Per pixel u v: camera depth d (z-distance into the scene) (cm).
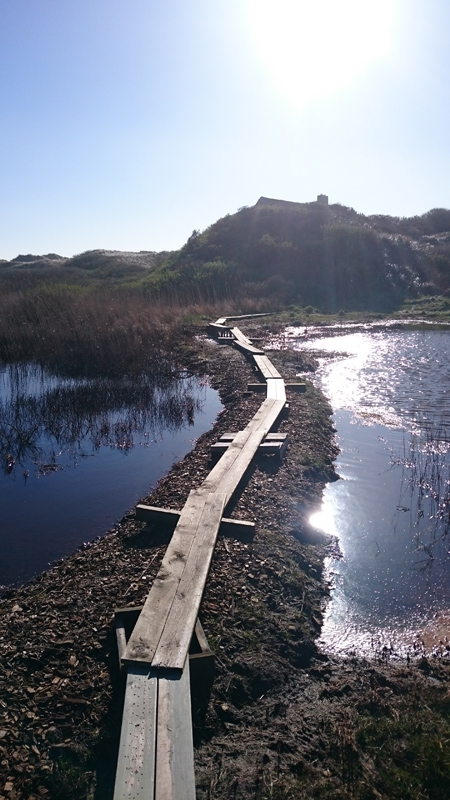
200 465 968
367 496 882
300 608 600
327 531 780
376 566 695
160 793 330
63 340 1973
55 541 759
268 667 506
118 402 1458
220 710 454
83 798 375
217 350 2009
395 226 4722
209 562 590
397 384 1591
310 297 3375
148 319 2309
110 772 392
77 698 450
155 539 705
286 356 1886
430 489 903
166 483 914
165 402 1429
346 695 486
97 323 2144
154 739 368
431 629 584
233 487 782
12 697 448
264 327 2625
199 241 4291
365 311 3131
